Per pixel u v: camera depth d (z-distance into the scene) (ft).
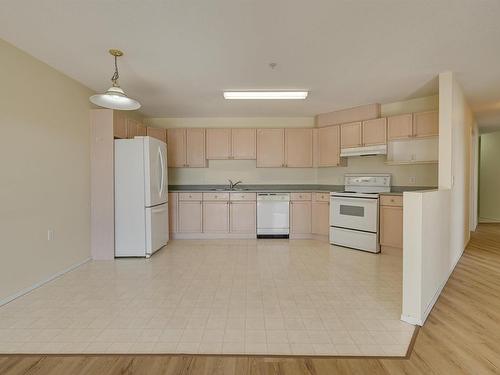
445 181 10.44
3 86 8.26
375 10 6.72
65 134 10.93
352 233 14.40
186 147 17.63
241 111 16.75
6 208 8.36
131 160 12.75
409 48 8.64
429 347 6.09
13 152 8.61
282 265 11.73
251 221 16.88
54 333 6.63
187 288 9.30
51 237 10.18
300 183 18.51
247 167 18.62
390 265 11.71
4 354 5.86
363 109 15.25
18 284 8.75
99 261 12.39
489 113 17.01
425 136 13.10
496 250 14.24
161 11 6.75
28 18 7.04
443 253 9.36
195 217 16.92
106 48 8.67
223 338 6.43
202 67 10.12
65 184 10.93
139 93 13.14
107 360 5.66
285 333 6.64
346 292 8.97
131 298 8.54
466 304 8.14
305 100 14.33
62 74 10.73
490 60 9.45
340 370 5.40
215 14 6.88
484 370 5.36
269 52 8.94
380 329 6.81
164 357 5.75
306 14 6.88
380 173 15.52
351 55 9.13
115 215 12.79
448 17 6.98
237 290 9.13
